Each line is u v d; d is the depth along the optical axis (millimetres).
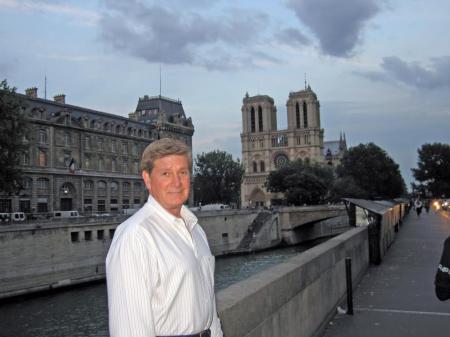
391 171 136375
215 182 132500
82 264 52375
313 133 179750
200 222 74938
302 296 7309
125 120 111250
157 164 3486
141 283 2922
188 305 3117
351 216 18016
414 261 17484
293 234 97812
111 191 102188
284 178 130625
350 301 9797
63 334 30203
